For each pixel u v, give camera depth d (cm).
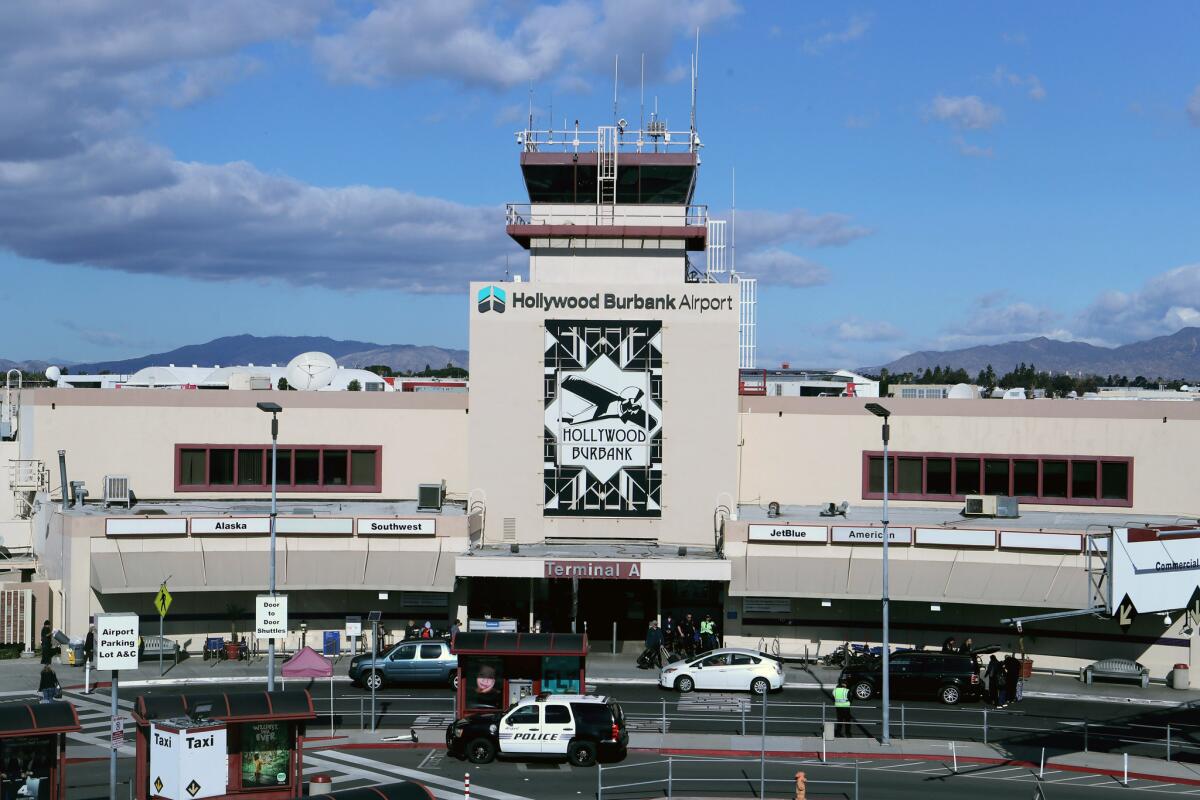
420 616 5709
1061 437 6016
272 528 4284
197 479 6331
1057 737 4247
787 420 6275
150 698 3219
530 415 5853
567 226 5991
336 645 5616
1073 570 5266
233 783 3128
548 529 5859
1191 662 5175
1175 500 5856
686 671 4972
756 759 3941
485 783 3594
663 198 6059
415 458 6381
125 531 5459
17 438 6625
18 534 6481
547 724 3831
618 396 5844
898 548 5475
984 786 3594
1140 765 3853
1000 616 5512
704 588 5878
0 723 2972
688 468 5841
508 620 5488
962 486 6134
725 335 5841
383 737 4141
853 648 5572
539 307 5847
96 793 3438
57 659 5472
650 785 3569
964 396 7456
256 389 6862
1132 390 9938
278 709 3159
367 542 5572
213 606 5628
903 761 3928
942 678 4819
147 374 10812
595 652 5716
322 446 6356
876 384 9069
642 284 5834
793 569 5497
